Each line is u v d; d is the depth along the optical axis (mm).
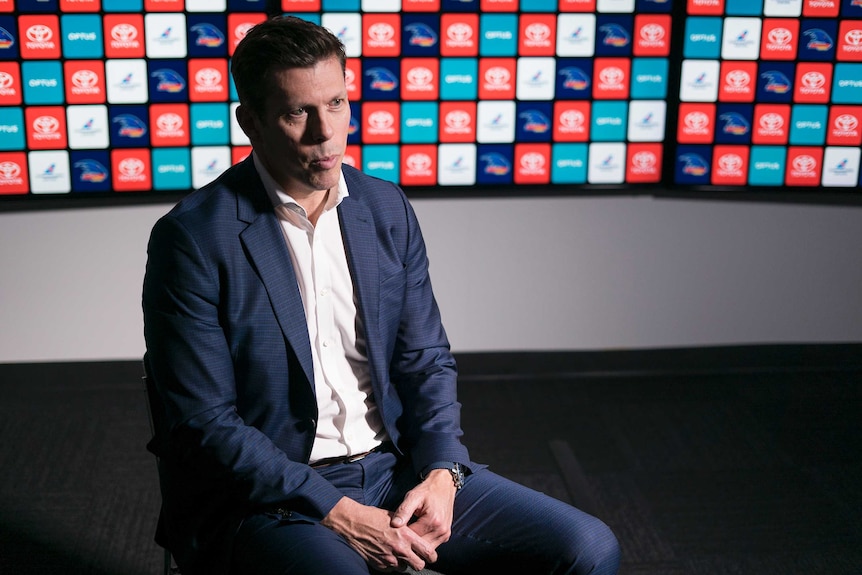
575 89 2689
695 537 2109
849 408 2818
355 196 1316
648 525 2160
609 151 2766
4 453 2477
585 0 2609
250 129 1203
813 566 1994
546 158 2756
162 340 1194
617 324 3006
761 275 2979
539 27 2623
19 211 2686
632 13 2627
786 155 2779
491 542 1246
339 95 1133
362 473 1293
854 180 2807
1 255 2721
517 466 2449
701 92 2709
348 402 1296
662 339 3031
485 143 2723
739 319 3021
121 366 2883
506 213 2850
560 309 2971
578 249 2910
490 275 2914
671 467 2451
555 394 2918
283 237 1234
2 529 2105
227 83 2594
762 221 2920
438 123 2688
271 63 1095
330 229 1275
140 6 2500
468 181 2758
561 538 1201
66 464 2428
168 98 2588
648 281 2963
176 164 2650
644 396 2904
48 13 2480
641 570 1975
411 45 2605
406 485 1307
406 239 1361
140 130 2607
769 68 2686
